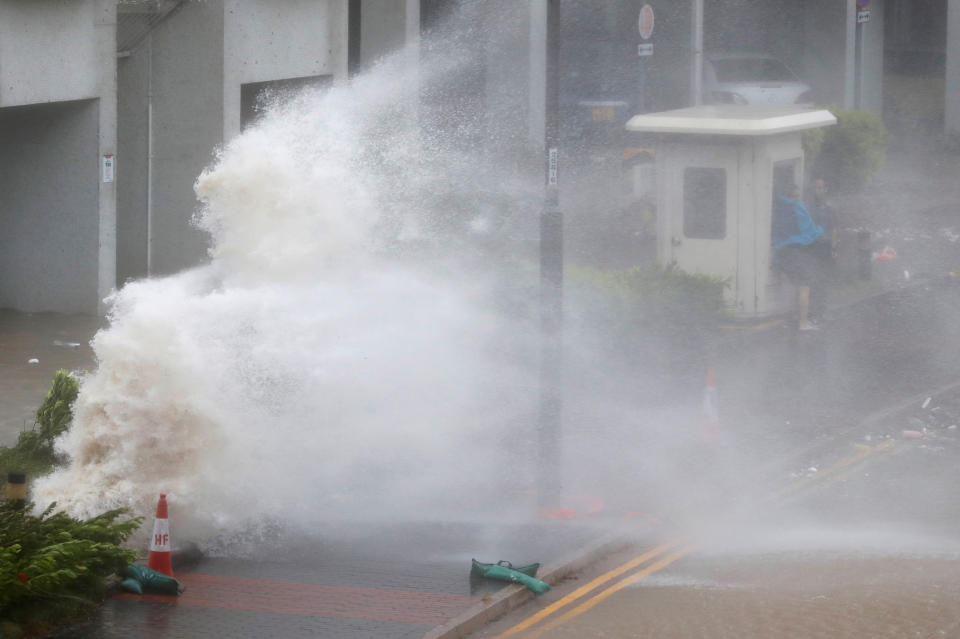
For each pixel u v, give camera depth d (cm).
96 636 2300
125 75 5675
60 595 2359
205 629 2345
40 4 4916
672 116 5284
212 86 5575
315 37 6056
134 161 5716
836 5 10319
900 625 2388
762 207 5262
